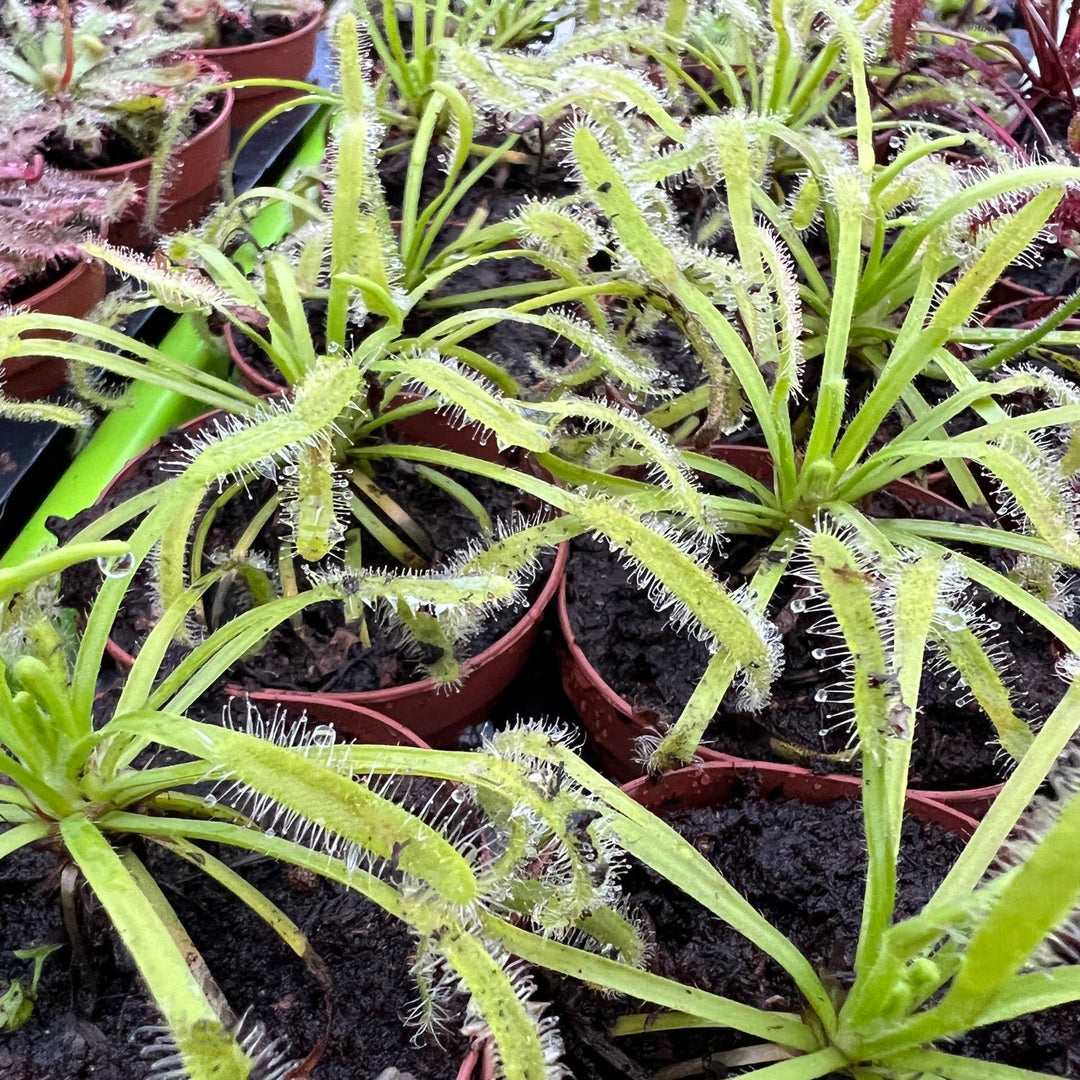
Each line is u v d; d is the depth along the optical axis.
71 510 0.32
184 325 0.40
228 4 0.49
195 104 0.41
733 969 0.20
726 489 0.31
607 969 0.17
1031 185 0.24
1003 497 0.29
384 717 0.24
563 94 0.26
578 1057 0.19
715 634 0.19
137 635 0.26
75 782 0.18
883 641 0.19
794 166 0.37
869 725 0.17
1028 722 0.25
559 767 0.20
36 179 0.35
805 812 0.23
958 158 0.41
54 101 0.38
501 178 0.43
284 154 0.52
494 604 0.23
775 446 0.25
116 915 0.14
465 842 0.17
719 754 0.23
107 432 0.34
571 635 0.27
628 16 0.40
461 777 0.16
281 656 0.26
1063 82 0.44
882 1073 0.17
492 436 0.31
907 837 0.23
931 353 0.23
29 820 0.18
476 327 0.26
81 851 0.15
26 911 0.20
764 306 0.24
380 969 0.20
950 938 0.16
